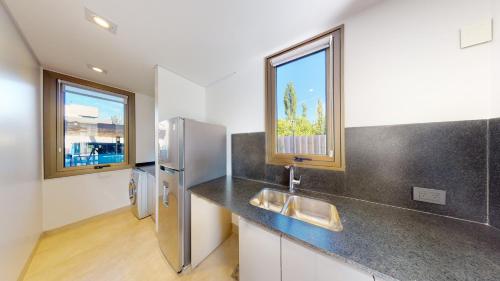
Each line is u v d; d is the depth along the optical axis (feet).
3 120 3.58
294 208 4.17
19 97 4.34
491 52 2.51
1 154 3.50
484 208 2.55
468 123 2.65
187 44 4.68
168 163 5.06
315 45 4.31
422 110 3.01
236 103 6.31
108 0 3.13
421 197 3.01
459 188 2.71
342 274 2.09
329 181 4.10
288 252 2.59
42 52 5.10
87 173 7.41
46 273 4.53
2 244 3.51
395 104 3.26
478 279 1.63
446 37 2.82
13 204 3.97
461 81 2.70
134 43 4.61
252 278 3.10
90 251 5.46
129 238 6.19
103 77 7.11
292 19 3.75
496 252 1.98
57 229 6.52
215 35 4.29
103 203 7.89
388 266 1.80
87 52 5.08
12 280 3.86
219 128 6.12
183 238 4.61
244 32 4.18
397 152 3.24
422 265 1.80
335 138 4.02
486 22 2.53
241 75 6.12
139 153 9.46
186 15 3.57
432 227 2.53
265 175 5.44
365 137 3.59
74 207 7.00
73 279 4.37
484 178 2.55
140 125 9.53
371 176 3.53
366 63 3.57
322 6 3.40
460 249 2.05
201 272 4.68
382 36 3.38
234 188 4.79
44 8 3.35
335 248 2.10
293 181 4.50
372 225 2.64
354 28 3.70
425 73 2.98
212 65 5.88
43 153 6.25
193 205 4.79
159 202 5.70
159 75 5.90
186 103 6.87
